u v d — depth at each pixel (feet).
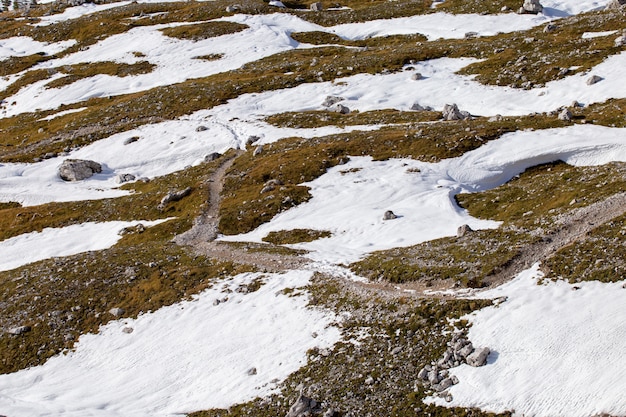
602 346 93.40
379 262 140.67
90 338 145.69
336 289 133.90
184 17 430.61
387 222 171.42
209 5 442.09
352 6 442.91
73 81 372.17
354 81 306.35
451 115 245.65
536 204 161.68
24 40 439.63
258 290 144.05
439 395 95.96
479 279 120.67
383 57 323.16
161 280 159.74
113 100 343.46
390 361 106.73
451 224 162.61
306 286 139.54
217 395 113.80
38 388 131.85
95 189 260.83
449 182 193.26
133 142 289.53
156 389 121.39
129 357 134.41
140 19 437.58
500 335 102.68
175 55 380.99
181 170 258.98
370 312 121.29
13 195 262.26
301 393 105.09
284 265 153.58
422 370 101.45
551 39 299.38
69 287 166.09
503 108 252.21
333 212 186.70
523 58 285.64
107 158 282.77
